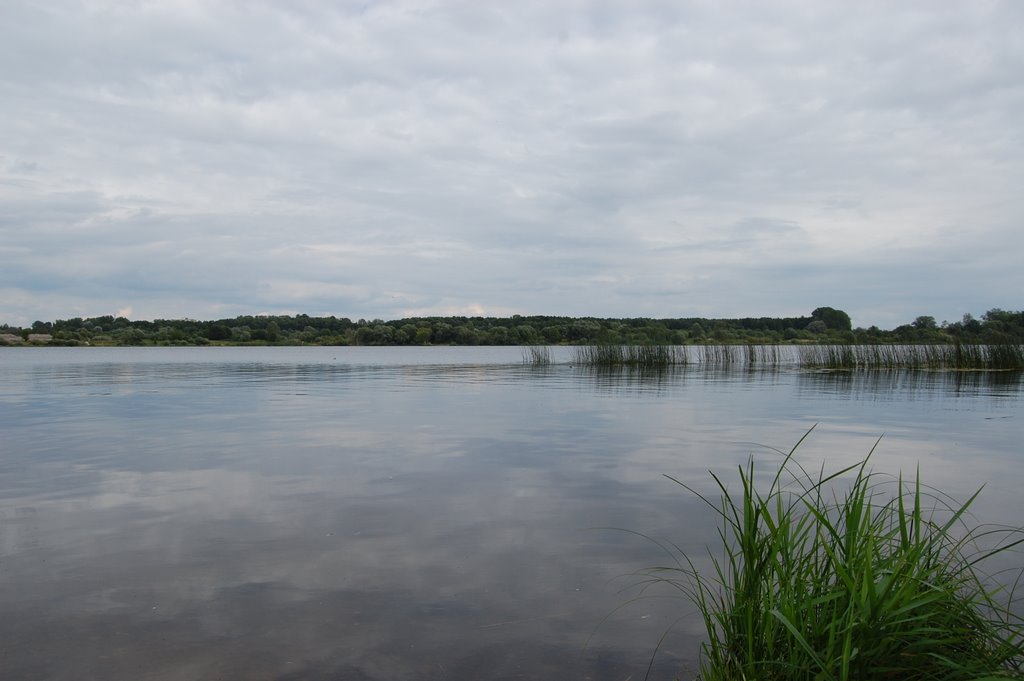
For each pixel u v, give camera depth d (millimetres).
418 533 5922
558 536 5836
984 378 26984
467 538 5781
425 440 11117
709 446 10477
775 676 3158
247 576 4914
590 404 17016
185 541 5719
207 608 4367
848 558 3381
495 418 14109
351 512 6621
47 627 4098
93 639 3941
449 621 4180
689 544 5594
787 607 3207
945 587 3352
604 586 4719
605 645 3887
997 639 3195
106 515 6527
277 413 15141
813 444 10617
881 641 3020
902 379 26422
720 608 4094
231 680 3498
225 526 6145
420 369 36031
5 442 10953
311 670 3604
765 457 9531
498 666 3648
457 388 22391
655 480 8031
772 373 30656
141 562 5203
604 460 9312
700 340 50094
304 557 5312
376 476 8289
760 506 3584
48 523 6254
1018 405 16719
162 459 9438
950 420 13680
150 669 3607
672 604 4426
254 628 4082
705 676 3455
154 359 54094
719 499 7055
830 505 6527
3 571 5023
